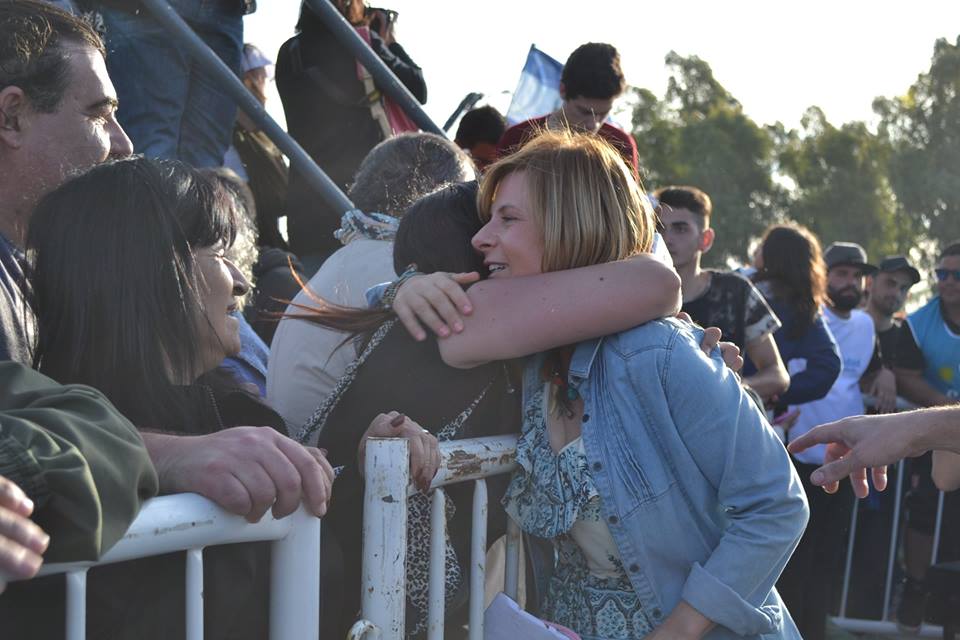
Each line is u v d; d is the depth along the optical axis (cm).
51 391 117
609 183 177
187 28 343
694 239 407
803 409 526
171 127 352
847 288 556
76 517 103
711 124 5809
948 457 254
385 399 182
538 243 176
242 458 127
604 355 172
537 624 170
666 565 168
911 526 521
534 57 490
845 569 529
